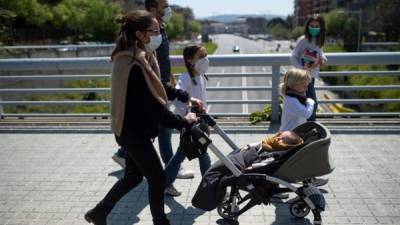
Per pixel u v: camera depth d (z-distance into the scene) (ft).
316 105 17.88
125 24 11.07
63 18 150.71
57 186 16.40
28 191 15.99
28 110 64.80
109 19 178.09
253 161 12.66
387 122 23.63
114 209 14.43
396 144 20.24
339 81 92.22
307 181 12.96
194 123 11.62
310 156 11.71
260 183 12.18
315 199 12.32
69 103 24.76
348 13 215.31
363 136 21.49
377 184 15.85
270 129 23.00
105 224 12.36
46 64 24.21
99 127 24.16
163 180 11.84
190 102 13.79
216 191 12.12
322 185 15.81
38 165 18.63
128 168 12.26
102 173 17.63
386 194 15.01
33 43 137.90
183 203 14.79
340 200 14.62
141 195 15.56
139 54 10.88
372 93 76.59
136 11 11.19
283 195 14.62
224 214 13.16
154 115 10.96
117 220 13.66
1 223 13.57
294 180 12.10
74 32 171.94
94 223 12.32
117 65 10.93
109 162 18.86
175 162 14.65
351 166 17.61
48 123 25.05
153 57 12.12
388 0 162.09
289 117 14.35
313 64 17.34
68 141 21.93
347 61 22.70
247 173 12.14
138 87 10.82
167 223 12.07
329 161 12.03
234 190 12.64
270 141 12.84
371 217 13.41
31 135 23.06
